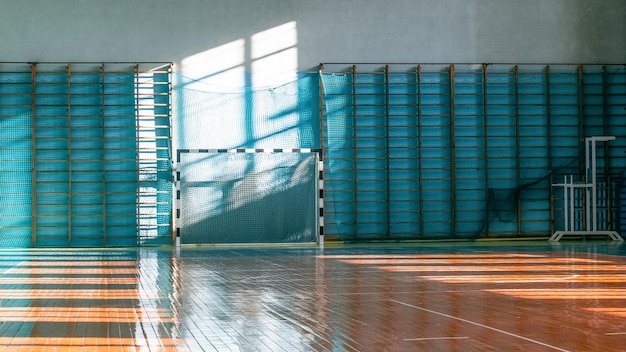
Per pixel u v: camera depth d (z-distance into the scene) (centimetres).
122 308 635
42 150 1518
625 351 430
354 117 1596
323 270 977
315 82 1596
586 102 1659
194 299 692
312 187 1586
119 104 1534
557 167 1645
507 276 874
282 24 1589
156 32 1551
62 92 1524
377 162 1606
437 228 1616
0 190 1506
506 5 1647
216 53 1566
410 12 1622
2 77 1512
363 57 1608
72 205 1521
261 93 1577
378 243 1568
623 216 1609
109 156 1530
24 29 1520
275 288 778
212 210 1557
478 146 1625
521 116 1639
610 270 934
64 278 896
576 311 593
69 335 505
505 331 502
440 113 1622
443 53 1627
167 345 468
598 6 1652
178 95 1552
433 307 625
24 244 1508
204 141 1559
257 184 1573
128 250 1423
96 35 1536
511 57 1644
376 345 458
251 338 489
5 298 708
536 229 1641
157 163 1542
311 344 465
